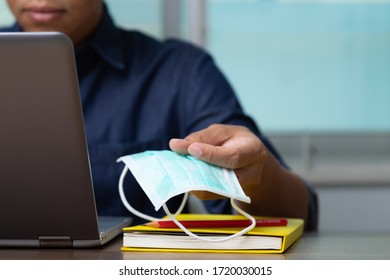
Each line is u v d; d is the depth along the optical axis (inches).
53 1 61.2
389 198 109.8
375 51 110.8
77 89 34.4
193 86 68.2
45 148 35.5
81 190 36.7
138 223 64.0
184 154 39.0
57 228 38.1
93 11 64.4
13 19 105.3
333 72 111.0
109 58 67.3
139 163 37.0
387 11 110.7
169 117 67.6
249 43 111.4
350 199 109.8
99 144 64.8
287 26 110.8
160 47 71.5
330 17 110.6
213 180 36.2
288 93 111.2
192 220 39.7
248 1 111.0
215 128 42.4
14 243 38.9
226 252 36.7
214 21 111.5
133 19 109.9
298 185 54.8
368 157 111.5
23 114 34.8
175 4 110.3
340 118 111.4
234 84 111.8
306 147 111.4
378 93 111.3
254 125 65.6
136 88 67.7
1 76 34.0
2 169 36.2
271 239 36.7
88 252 37.6
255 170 42.3
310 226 57.7
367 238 46.1
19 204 37.3
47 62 33.8
